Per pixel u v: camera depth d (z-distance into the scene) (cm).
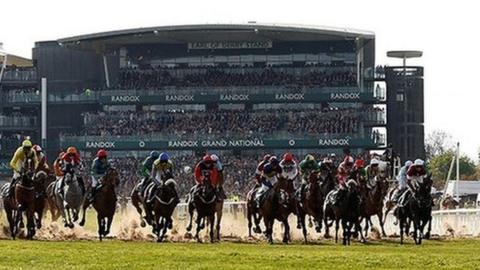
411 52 9644
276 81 9456
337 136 9088
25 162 3478
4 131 10069
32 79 10300
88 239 3594
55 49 10250
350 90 9338
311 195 3666
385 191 4012
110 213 3491
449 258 2556
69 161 3631
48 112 10012
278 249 2958
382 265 2372
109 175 3494
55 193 3716
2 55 10638
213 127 9256
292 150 9175
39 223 3566
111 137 9344
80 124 9994
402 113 9694
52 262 2386
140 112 9538
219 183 3606
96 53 10162
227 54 9606
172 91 9481
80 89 10212
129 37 9431
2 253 2612
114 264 2331
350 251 2873
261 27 9100
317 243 3497
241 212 4916
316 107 9438
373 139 9081
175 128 9306
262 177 3497
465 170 12644
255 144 9150
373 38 9256
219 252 2698
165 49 9694
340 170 3703
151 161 3697
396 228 4772
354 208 3431
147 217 3594
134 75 9656
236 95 9419
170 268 2242
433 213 4994
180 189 8400
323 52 9519
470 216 4481
